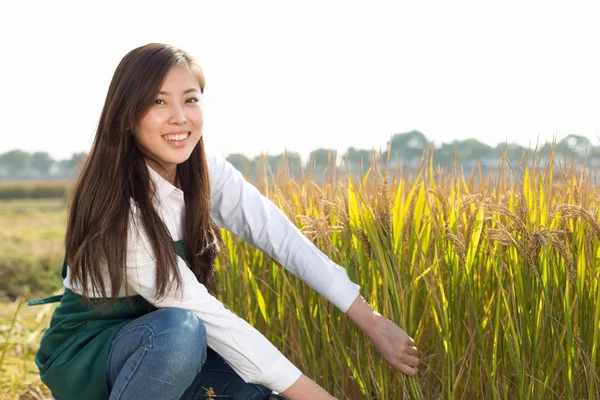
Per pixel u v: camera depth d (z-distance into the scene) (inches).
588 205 76.7
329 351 84.2
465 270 69.7
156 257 66.6
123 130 66.2
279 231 79.4
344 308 75.2
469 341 73.9
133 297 72.1
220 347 68.9
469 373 72.7
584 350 68.5
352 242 80.0
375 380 78.2
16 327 148.0
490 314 71.9
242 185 81.4
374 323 74.2
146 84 65.0
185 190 75.4
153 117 66.1
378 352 76.6
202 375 78.9
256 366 67.7
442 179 83.1
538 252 66.5
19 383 115.7
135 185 68.4
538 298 69.3
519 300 69.8
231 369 79.3
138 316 73.0
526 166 75.9
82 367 69.8
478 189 90.8
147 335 65.9
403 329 74.4
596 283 68.2
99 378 69.5
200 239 76.5
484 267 75.0
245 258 97.7
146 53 65.9
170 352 65.5
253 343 68.1
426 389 79.6
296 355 89.4
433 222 75.4
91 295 70.4
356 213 79.7
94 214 66.6
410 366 73.2
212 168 80.5
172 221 74.7
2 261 247.0
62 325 71.9
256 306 95.9
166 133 67.0
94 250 66.3
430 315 80.4
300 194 92.3
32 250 273.6
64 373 70.8
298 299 84.3
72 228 69.7
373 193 81.8
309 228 87.2
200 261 77.6
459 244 67.9
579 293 67.2
